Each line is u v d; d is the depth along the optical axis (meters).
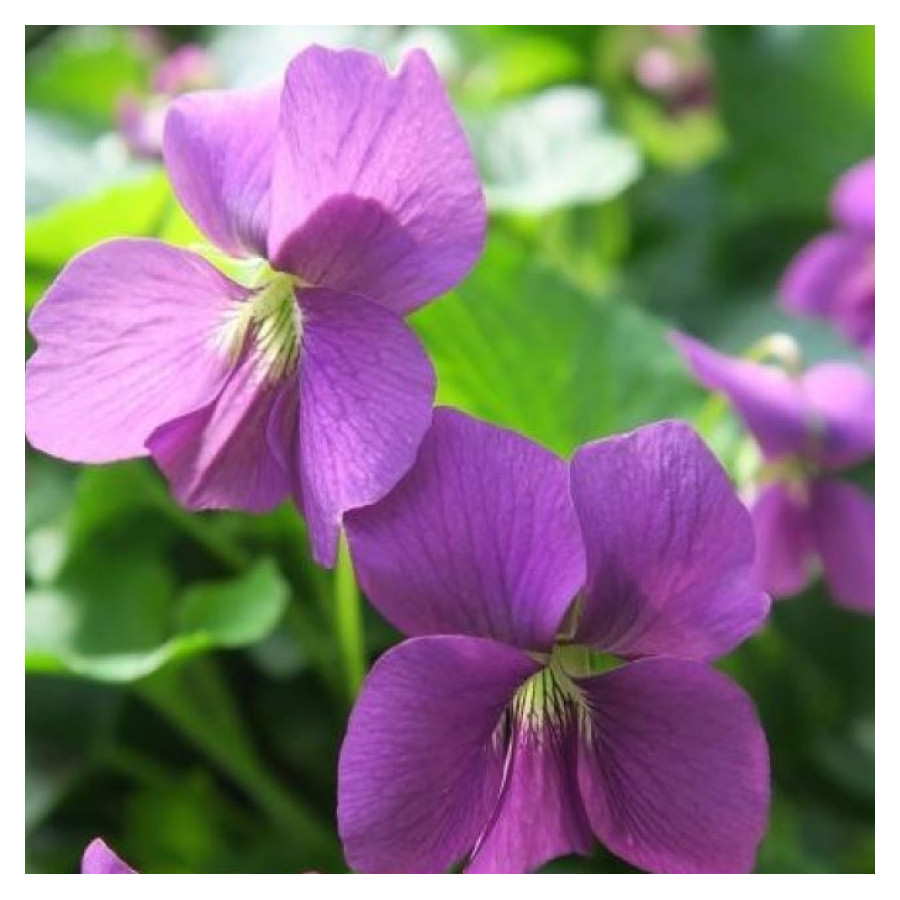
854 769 0.14
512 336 0.12
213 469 0.09
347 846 0.08
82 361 0.09
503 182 0.15
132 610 0.13
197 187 0.09
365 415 0.08
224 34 0.19
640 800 0.09
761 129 0.19
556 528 0.08
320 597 0.13
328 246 0.09
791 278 0.16
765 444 0.12
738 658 0.14
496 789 0.09
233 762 0.13
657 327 0.13
